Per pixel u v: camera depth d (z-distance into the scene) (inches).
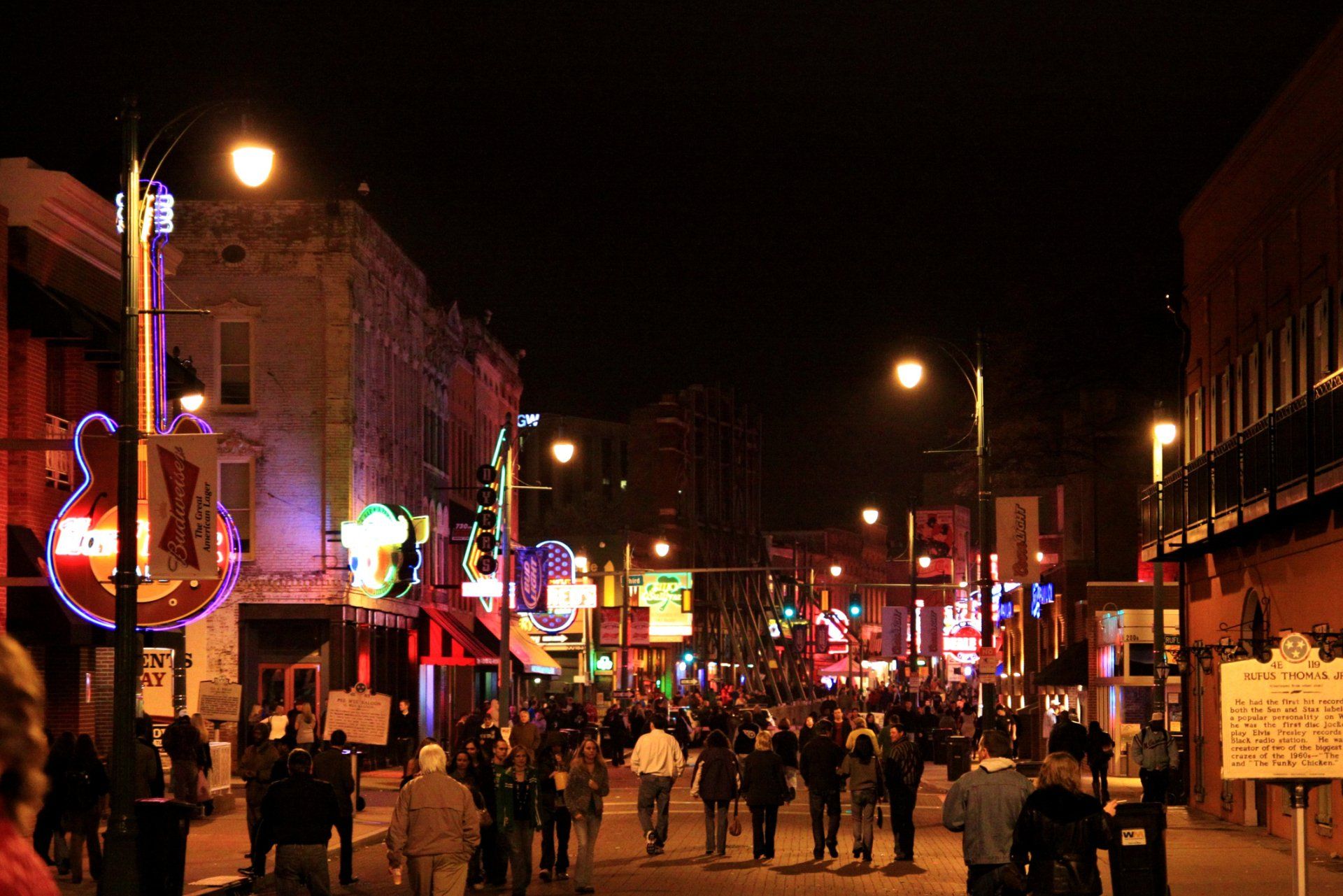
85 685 1188.5
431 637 2091.5
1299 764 523.2
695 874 866.8
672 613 3144.7
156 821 696.4
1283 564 1042.1
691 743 2370.8
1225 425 1232.8
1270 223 1101.7
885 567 6353.3
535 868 916.6
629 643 3120.1
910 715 2127.2
